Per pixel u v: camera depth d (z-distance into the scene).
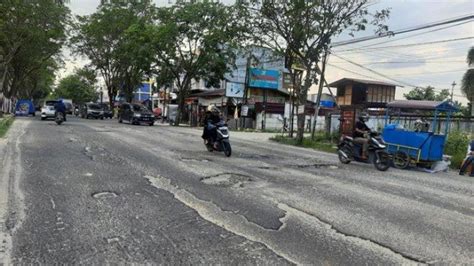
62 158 9.89
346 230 5.01
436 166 11.67
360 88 41.25
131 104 31.73
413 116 15.42
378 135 11.28
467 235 5.02
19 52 37.53
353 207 6.18
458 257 4.25
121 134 18.19
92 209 5.52
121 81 46.06
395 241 4.68
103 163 9.38
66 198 6.05
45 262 3.78
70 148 11.92
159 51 31.08
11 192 6.31
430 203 6.76
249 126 32.38
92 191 6.54
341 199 6.70
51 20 32.50
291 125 22.41
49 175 7.71
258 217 5.42
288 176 8.83
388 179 9.21
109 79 47.03
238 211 5.68
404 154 11.64
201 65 31.55
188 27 30.28
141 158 10.48
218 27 29.70
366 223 5.34
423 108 12.53
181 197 6.37
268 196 6.68
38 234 4.50
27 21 31.33
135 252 4.08
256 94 35.66
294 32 17.97
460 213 6.14
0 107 32.69
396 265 3.99
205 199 6.30
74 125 23.88
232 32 19.31
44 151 11.05
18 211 5.32
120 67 43.88
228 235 4.66
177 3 30.53
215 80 32.84
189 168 9.23
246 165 10.23
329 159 12.60
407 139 11.71
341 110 18.34
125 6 40.94
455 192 8.00
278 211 5.75
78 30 41.78
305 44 18.39
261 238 4.60
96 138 15.51
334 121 20.97
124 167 8.95
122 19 40.44
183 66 32.56
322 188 7.59
